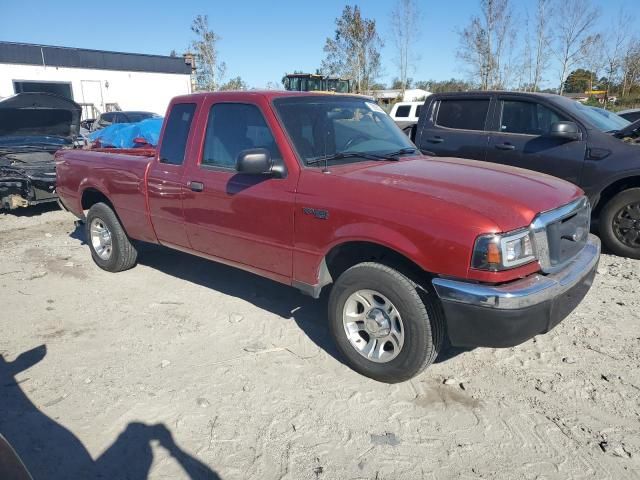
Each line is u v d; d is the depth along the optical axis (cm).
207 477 267
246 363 375
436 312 318
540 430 297
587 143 602
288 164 368
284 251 377
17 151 881
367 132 433
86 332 430
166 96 3894
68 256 643
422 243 300
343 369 365
